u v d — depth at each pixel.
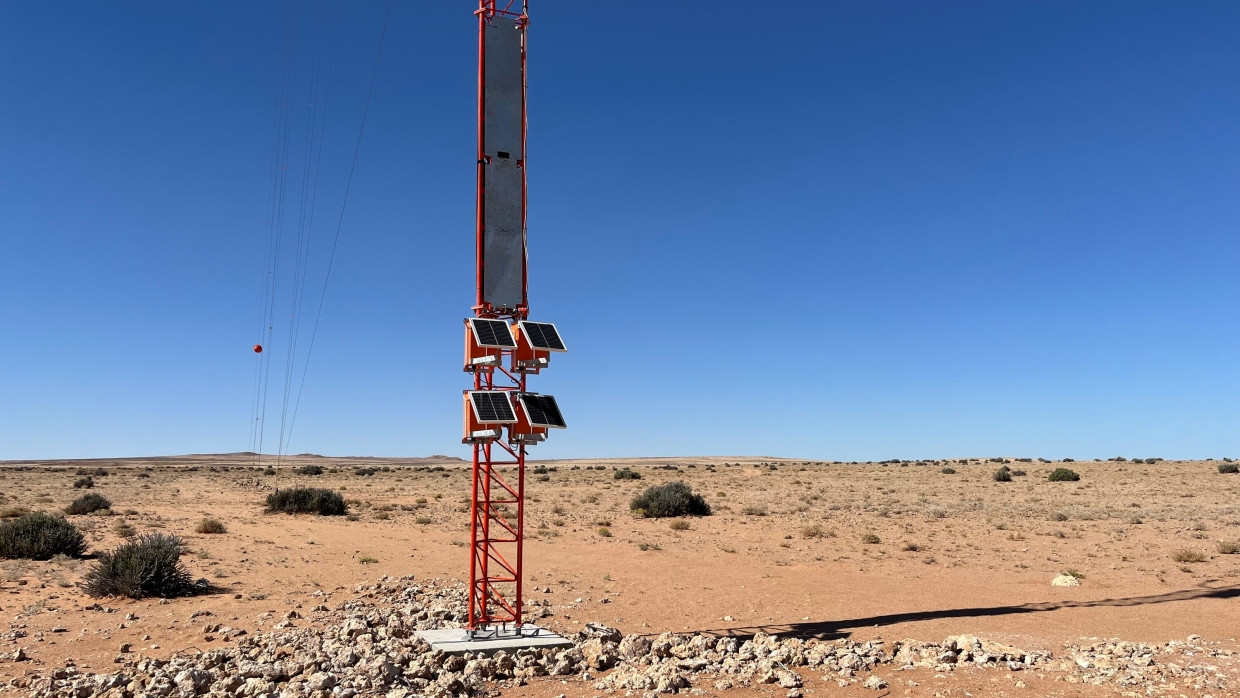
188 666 11.92
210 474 121.00
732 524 40.06
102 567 18.44
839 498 58.34
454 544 30.67
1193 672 11.24
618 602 18.98
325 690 10.51
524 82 14.69
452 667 12.12
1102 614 16.92
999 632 15.06
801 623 16.47
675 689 10.75
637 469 133.00
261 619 15.85
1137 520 39.34
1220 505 47.88
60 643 13.68
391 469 158.00
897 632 15.30
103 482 80.88
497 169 14.21
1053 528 36.78
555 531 35.28
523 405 13.55
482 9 14.42
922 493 63.16
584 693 10.86
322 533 33.28
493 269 13.94
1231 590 20.09
